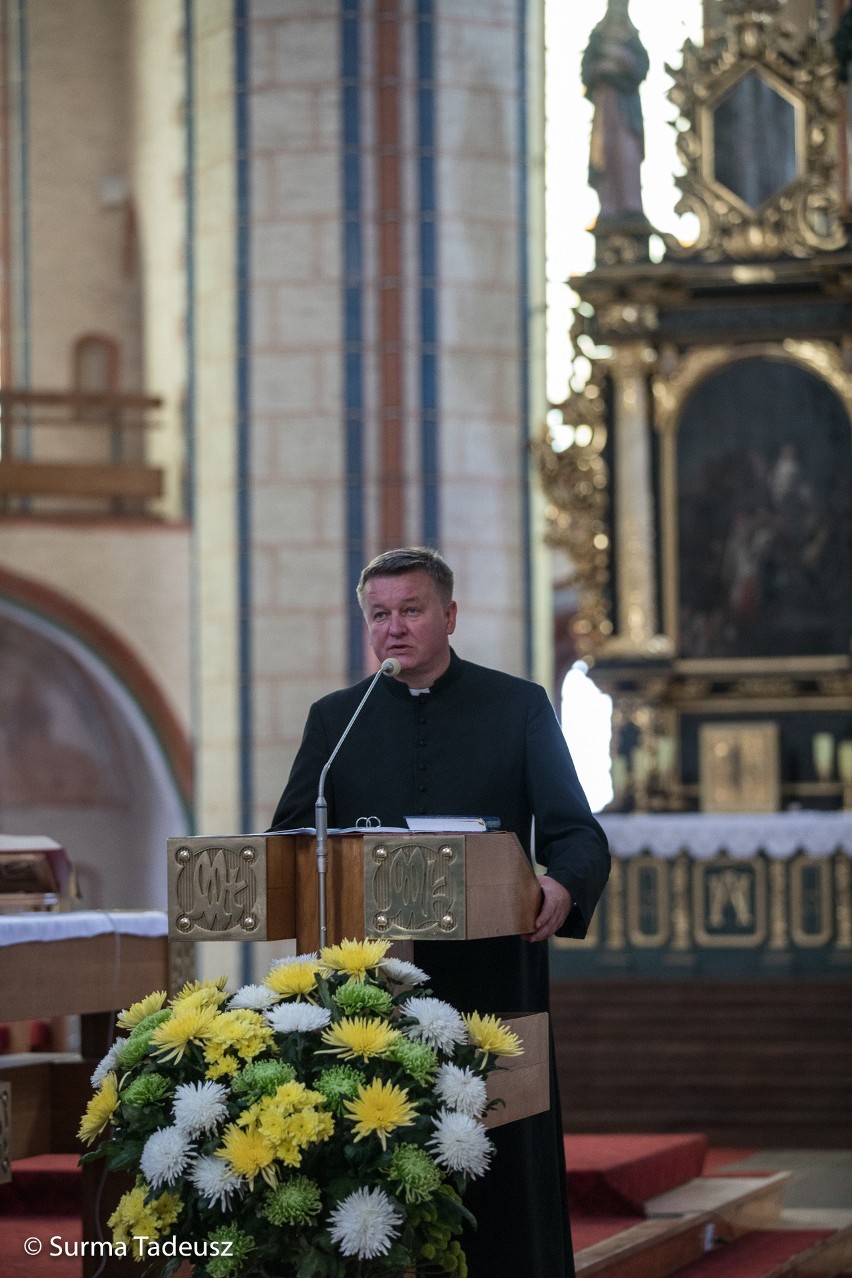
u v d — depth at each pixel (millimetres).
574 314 46594
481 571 45125
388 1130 10023
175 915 11070
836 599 45469
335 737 12938
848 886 38812
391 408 44875
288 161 45188
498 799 12656
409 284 44938
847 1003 36375
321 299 45000
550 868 12031
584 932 11930
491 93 45719
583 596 45844
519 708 12836
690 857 39500
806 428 46062
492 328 45625
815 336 46156
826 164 45781
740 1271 19125
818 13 48688
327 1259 10070
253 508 45156
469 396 45281
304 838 11180
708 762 44531
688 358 46406
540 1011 12664
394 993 11047
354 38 45031
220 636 45500
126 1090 10641
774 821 39188
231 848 11000
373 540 44812
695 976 38812
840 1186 27797
